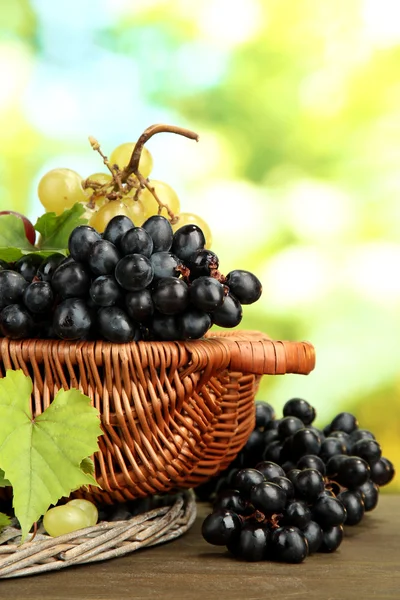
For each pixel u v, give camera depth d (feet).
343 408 7.46
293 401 3.88
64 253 3.45
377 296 7.57
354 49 8.05
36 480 3.30
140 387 3.35
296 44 8.13
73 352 3.32
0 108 8.32
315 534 3.44
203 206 7.93
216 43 8.24
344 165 7.97
